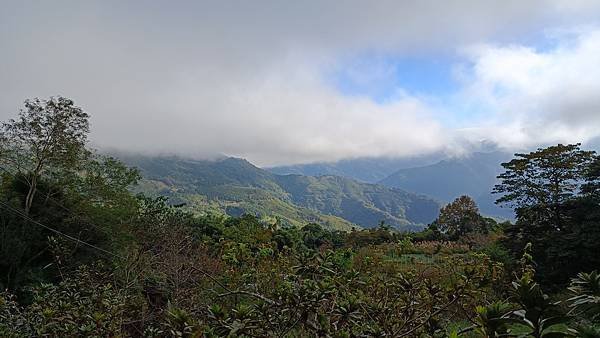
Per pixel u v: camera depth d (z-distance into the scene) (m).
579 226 23.20
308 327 3.41
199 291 7.86
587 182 25.98
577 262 21.80
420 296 4.26
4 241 14.33
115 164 20.91
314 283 3.86
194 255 11.65
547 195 27.64
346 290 4.44
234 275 8.16
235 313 3.21
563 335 2.00
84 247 16.42
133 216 17.78
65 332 4.30
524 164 29.77
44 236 16.14
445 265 9.44
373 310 3.94
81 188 19.27
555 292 18.36
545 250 22.98
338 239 42.31
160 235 15.05
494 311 2.21
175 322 2.90
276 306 3.53
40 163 18.52
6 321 5.46
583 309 2.31
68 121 19.12
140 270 9.66
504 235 28.98
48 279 14.69
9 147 18.48
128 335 5.47
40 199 17.72
